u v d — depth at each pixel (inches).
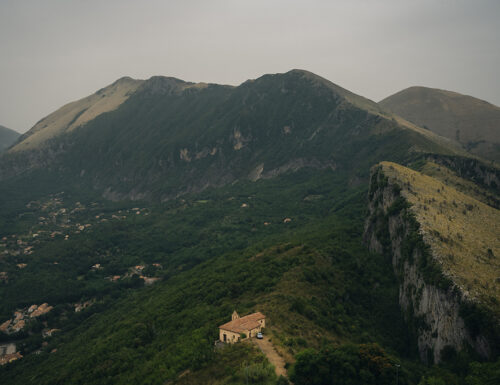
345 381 2760.8
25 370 5880.9
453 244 4291.3
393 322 4461.1
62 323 7869.1
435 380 2839.6
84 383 4163.4
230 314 4254.4
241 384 2669.8
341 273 5201.8
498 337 3024.1
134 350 4616.1
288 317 3816.4
